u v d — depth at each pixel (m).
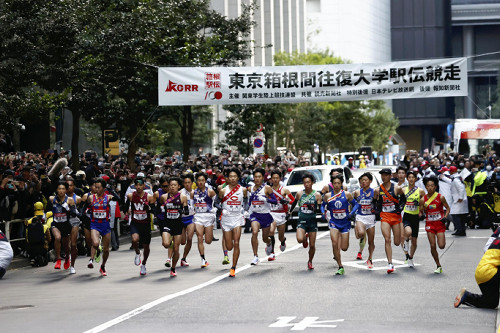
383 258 29.88
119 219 41.38
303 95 45.28
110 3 53.06
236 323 16.97
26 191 33.47
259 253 32.78
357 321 17.03
